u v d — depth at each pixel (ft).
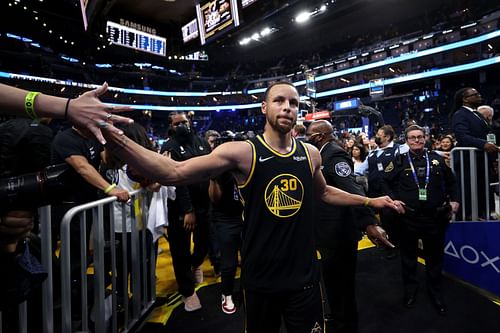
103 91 2.89
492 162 11.70
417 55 70.74
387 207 5.55
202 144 10.34
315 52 104.06
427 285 9.09
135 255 7.73
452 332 7.70
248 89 115.24
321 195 5.41
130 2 60.29
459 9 71.26
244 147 4.29
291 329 4.30
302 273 4.28
